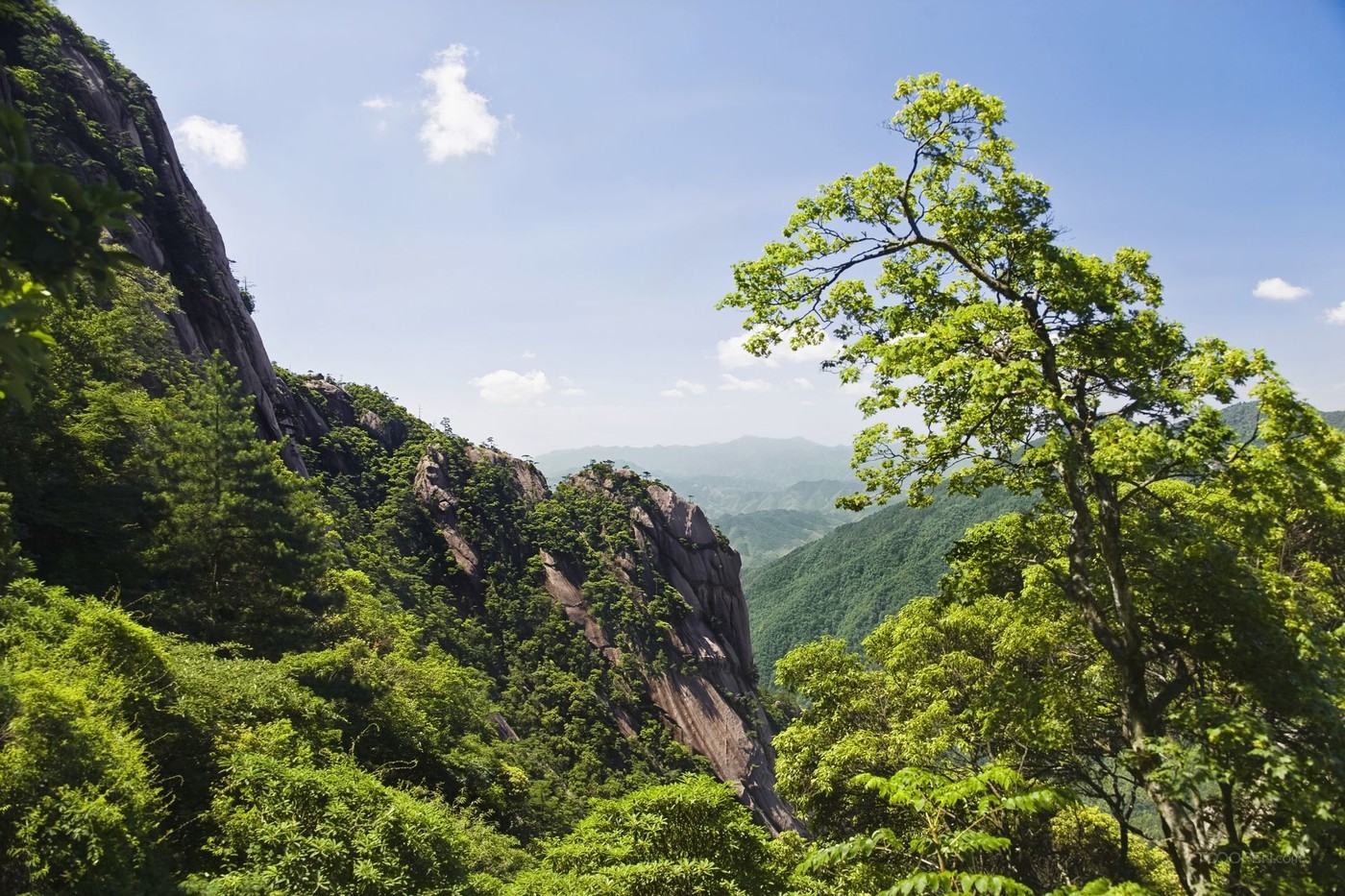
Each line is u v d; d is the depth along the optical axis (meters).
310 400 89.50
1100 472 9.42
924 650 16.69
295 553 28.80
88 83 56.47
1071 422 10.04
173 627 22.88
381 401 102.19
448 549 81.38
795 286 12.48
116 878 10.10
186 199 63.53
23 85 49.47
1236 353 9.67
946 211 11.56
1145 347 10.39
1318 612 12.55
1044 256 10.54
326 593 33.66
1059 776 13.20
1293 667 8.84
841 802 16.50
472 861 17.42
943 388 10.67
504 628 77.06
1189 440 8.74
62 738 10.65
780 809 76.06
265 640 26.75
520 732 62.06
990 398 9.31
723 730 78.88
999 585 13.21
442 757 28.14
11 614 14.34
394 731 26.14
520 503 97.44
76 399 26.30
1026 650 12.61
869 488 12.62
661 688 79.00
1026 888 5.69
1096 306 10.21
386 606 52.78
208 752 14.45
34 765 10.05
